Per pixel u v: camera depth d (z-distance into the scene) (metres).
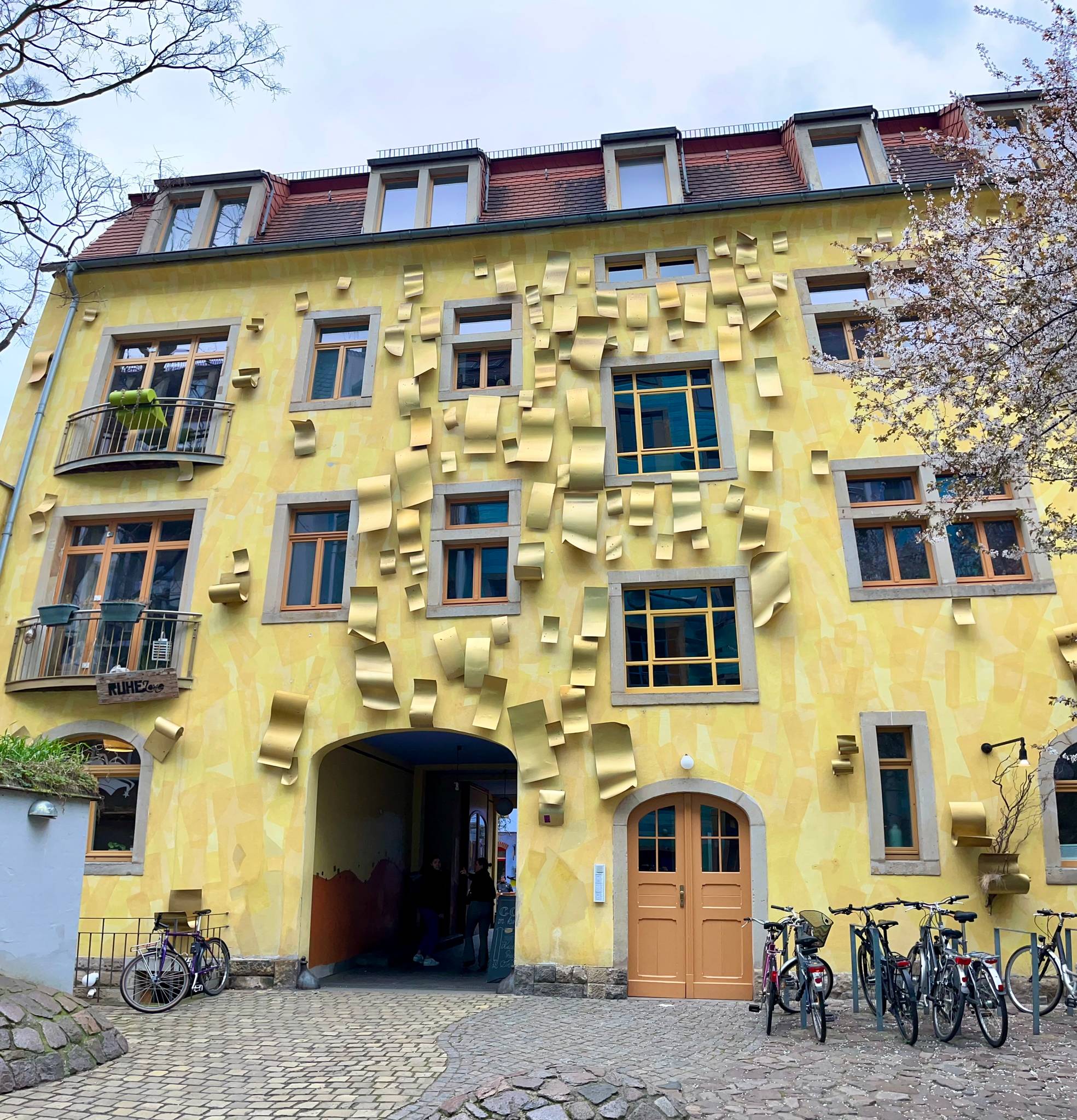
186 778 11.93
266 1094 6.23
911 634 11.32
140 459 13.12
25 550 13.23
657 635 11.88
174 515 13.16
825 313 12.91
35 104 9.75
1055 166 7.88
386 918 15.00
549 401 12.94
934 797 10.78
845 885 10.63
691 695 11.42
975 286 8.34
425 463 12.70
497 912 12.24
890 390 9.59
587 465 12.30
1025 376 7.57
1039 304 7.46
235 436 13.40
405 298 13.88
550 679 11.71
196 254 14.26
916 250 9.19
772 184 14.18
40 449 13.80
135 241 15.24
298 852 11.58
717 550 11.95
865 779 10.93
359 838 13.91
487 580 12.45
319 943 12.14
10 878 7.38
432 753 15.23
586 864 11.05
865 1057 7.33
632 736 11.38
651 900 11.03
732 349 12.73
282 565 12.72
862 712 11.13
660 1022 9.02
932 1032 8.23
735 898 10.91
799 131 14.16
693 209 13.38
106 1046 7.11
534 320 13.31
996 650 11.13
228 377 13.80
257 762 11.90
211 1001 10.05
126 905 11.55
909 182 13.31
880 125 14.70
